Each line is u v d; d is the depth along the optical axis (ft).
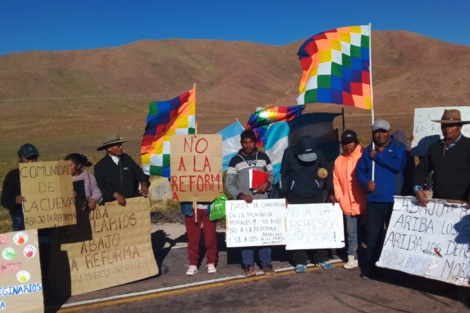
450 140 18.93
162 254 26.40
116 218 21.49
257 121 28.02
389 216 20.95
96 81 389.80
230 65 484.74
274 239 21.70
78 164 20.94
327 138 27.81
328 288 19.88
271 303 18.58
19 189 19.36
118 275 21.25
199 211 22.06
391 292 19.26
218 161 21.62
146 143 24.79
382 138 20.33
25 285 17.66
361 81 24.32
